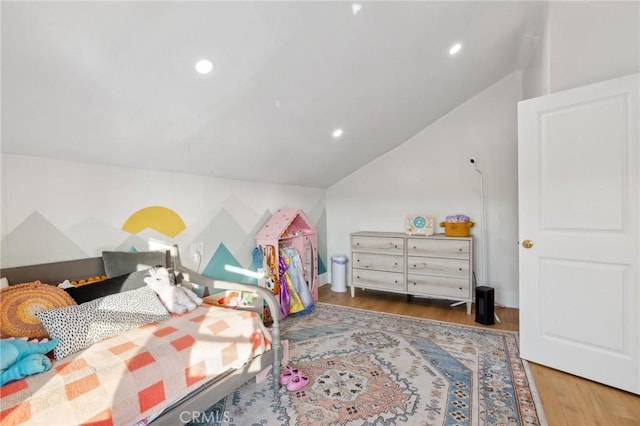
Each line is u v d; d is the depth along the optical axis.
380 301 3.84
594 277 2.01
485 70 3.08
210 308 2.05
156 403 1.30
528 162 2.23
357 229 4.48
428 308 3.56
